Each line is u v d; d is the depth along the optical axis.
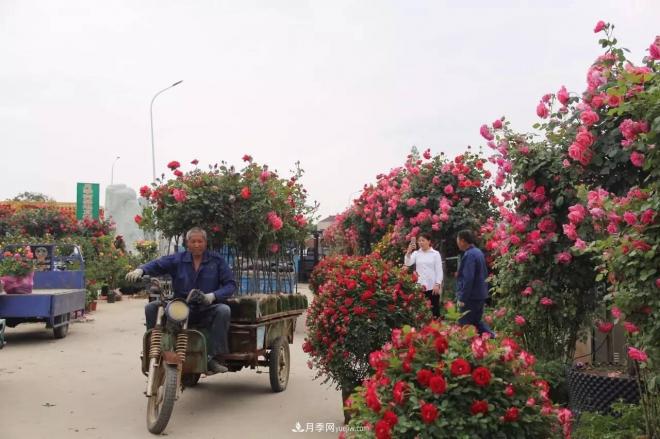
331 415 6.63
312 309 6.16
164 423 5.81
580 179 5.66
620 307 3.95
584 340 6.43
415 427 3.10
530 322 6.25
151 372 6.00
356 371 5.90
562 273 6.02
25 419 6.31
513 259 6.29
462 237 8.22
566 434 3.33
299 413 6.72
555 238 5.90
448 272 13.02
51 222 25.30
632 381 5.02
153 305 6.59
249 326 7.00
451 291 12.44
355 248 17.55
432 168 13.52
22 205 31.30
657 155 3.89
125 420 6.34
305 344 6.11
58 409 6.73
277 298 7.80
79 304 13.05
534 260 6.09
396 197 13.92
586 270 5.98
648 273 3.72
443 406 3.15
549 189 6.05
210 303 6.43
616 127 5.21
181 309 6.03
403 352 3.49
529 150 6.04
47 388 7.73
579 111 5.79
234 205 7.63
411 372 3.36
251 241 7.88
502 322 6.62
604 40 5.70
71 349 10.86
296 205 8.70
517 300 6.36
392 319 5.88
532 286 6.08
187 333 6.17
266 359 7.86
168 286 8.06
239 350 7.07
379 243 14.77
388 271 6.15
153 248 24.70
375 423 3.26
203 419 6.45
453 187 13.23
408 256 10.89
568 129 5.91
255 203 7.60
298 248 9.09
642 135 3.91
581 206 5.16
